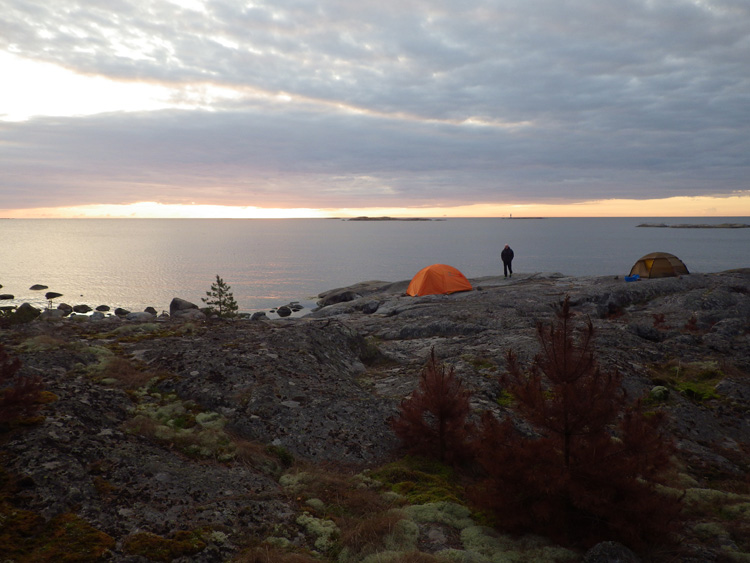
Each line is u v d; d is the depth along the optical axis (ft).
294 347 41.50
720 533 22.06
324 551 18.04
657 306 80.23
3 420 21.43
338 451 27.43
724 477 29.48
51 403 24.62
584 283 101.14
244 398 30.73
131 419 26.27
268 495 21.18
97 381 30.45
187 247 504.84
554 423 21.90
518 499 20.98
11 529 15.81
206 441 25.17
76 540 15.89
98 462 20.61
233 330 47.52
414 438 28.27
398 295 111.34
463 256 413.18
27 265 285.23
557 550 19.25
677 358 51.78
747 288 85.56
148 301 162.81
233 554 16.85
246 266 302.66
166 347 39.22
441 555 18.16
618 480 20.43
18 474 18.49
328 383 36.04
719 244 597.11
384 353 51.75
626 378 42.22
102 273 248.11
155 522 17.71
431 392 27.78
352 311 103.30
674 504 20.63
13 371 22.41
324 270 288.10
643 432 20.83
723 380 44.34
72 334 44.04
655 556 19.79
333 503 21.72
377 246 557.74
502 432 22.18
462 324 68.44
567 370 21.95
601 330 60.23
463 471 27.35
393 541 18.76
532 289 95.96
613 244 607.78
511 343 53.01
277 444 27.02
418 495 23.29
